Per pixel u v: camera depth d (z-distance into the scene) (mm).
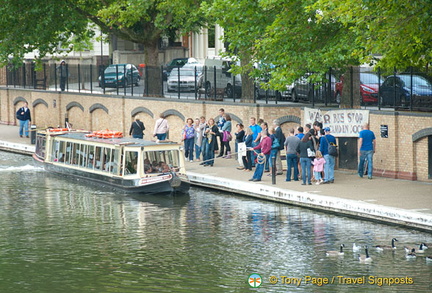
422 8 22516
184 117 39656
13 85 55562
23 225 24156
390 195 25422
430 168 27938
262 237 22109
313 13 29266
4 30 45094
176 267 19391
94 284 18109
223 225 23734
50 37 46375
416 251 20031
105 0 44094
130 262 19906
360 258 19531
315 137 28578
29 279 18578
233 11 31938
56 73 50938
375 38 24188
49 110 51000
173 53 74688
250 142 31641
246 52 33625
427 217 21891
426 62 27484
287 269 19062
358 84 31641
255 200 27641
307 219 24172
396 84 29797
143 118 43125
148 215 25469
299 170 29703
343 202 24375
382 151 29469
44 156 35812
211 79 39344
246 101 37031
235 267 19312
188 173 31250
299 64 29844
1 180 33031
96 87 47750
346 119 30656
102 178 31031
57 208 26828
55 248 21359
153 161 29844
